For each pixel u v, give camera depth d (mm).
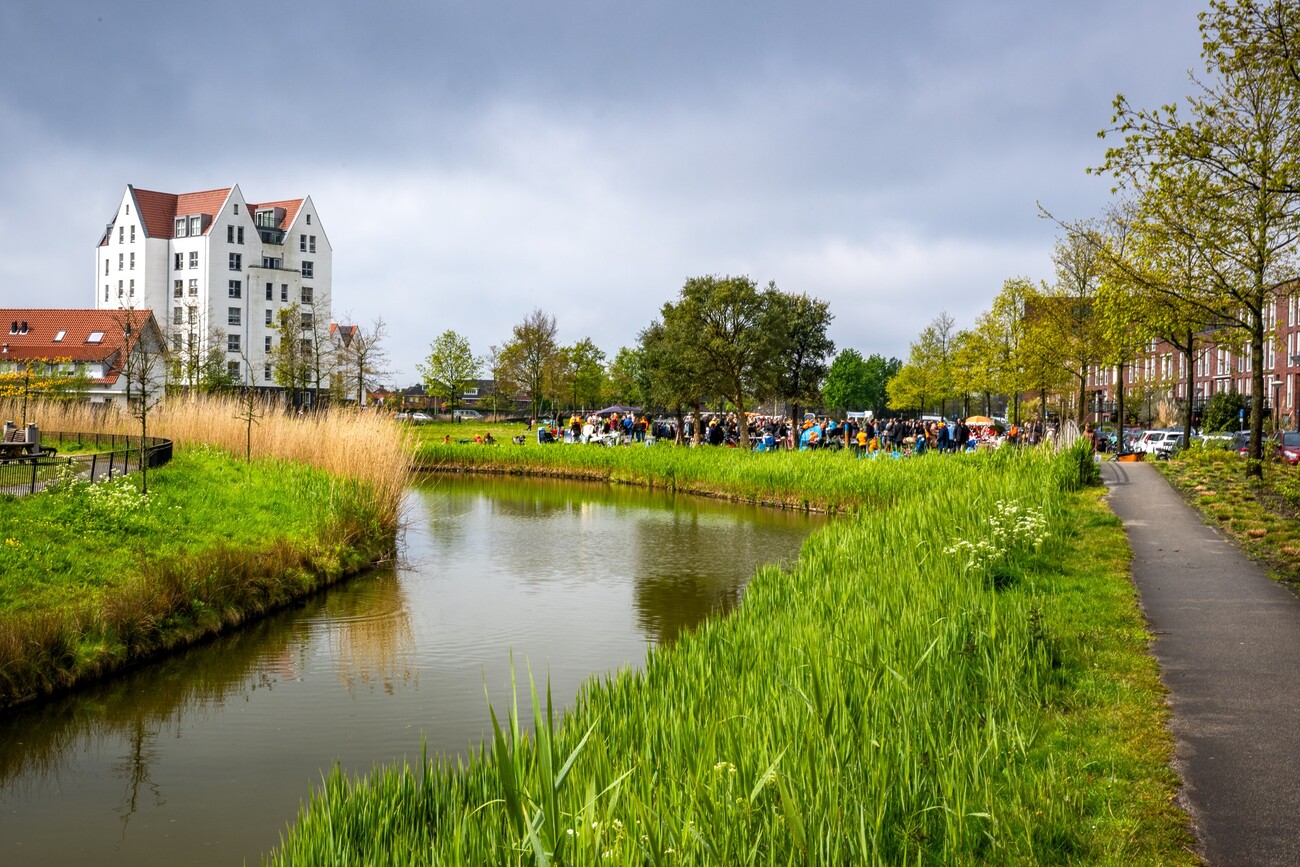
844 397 125438
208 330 81438
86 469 23891
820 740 6582
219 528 20016
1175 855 5578
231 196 89250
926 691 7887
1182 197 18484
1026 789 6367
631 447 47938
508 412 109438
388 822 6598
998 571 13008
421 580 21047
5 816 9492
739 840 5457
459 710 12547
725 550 25797
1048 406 64750
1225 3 16062
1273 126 17969
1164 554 14625
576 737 7426
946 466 32531
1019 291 43375
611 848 5266
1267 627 10523
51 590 14609
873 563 14344
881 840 5547
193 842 8930
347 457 25688
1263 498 19672
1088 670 9086
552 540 27453
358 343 70875
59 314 76250
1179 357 73812
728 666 9461
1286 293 20312
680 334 50000
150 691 13172
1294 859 5520
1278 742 7258
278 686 13500
